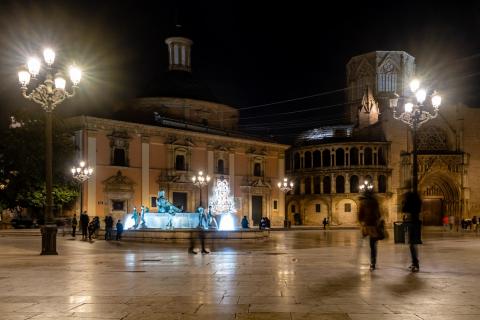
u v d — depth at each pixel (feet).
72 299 32.76
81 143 170.50
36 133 158.71
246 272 47.39
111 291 35.96
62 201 164.66
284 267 52.01
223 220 176.55
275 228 202.39
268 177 234.79
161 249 85.10
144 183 186.09
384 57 278.05
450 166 250.16
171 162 195.11
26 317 27.55
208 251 74.90
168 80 223.30
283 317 27.40
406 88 274.57
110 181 175.42
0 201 164.96
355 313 28.35
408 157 250.57
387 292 35.37
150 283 39.96
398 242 96.43
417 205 49.49
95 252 77.00
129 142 183.11
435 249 80.89
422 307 30.01
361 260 60.49
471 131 257.96
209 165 208.85
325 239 120.26
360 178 249.96
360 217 50.16
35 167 157.89
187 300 32.37
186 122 206.69
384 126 255.70
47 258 64.44
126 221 158.71
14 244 98.48
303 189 266.98
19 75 72.84
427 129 257.34
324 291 35.86
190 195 200.34
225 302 31.68
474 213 253.65
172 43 231.50
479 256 66.64
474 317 27.43
